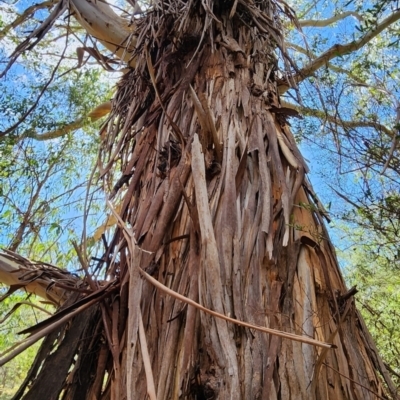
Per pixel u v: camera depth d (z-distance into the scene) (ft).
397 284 9.61
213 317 3.79
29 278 6.93
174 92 6.84
